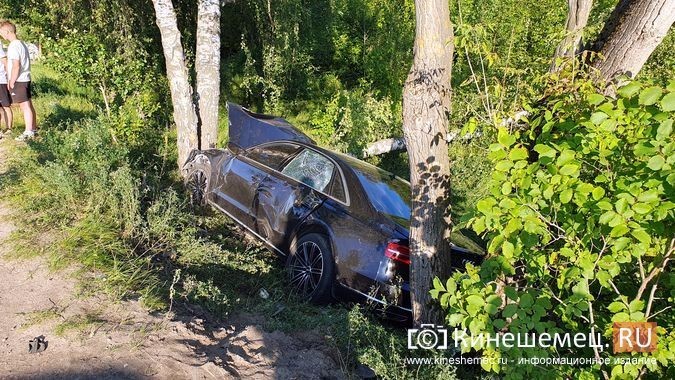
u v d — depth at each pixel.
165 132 9.52
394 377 3.77
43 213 5.39
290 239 5.73
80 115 9.62
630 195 2.61
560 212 2.97
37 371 3.24
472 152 6.13
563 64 3.75
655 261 2.92
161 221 5.57
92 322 3.75
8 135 8.06
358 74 15.65
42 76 11.23
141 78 9.62
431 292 3.31
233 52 15.06
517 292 3.10
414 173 4.19
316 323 4.54
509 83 4.58
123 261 4.78
